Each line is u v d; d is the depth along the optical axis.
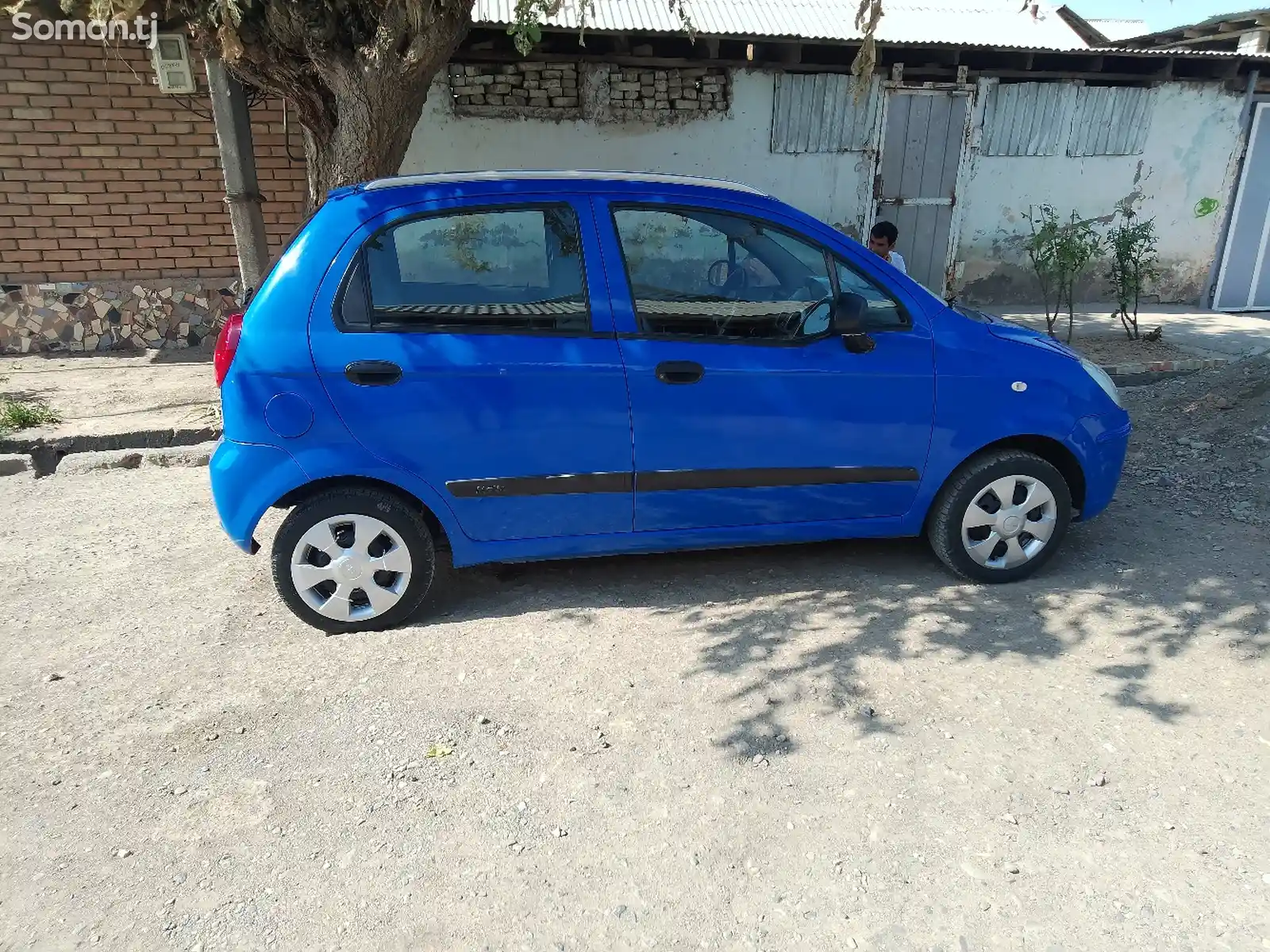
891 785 2.71
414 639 3.63
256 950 2.18
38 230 7.98
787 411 3.67
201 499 5.30
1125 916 2.23
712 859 2.45
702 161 8.89
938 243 9.72
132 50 7.66
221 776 2.81
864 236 9.46
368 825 2.60
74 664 3.47
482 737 2.98
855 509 3.90
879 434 3.77
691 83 8.60
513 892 2.35
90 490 5.45
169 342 8.48
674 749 2.91
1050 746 2.88
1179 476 5.21
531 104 8.38
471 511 3.60
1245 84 9.66
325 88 5.43
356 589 3.62
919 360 3.74
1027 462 3.89
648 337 3.58
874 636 3.56
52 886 2.38
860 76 4.15
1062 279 8.61
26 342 8.23
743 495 3.77
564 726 3.04
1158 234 10.15
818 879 2.37
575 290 3.55
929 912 2.26
